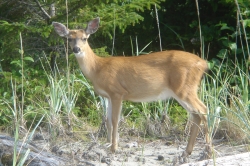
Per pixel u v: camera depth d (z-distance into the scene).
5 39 13.58
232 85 14.60
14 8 14.34
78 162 9.77
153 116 13.49
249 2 14.80
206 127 10.45
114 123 11.20
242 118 9.99
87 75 11.60
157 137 12.34
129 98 11.52
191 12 16.75
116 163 10.16
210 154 10.02
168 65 11.14
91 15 13.69
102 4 13.84
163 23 16.64
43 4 14.12
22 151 9.30
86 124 12.77
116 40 16.92
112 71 11.41
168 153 11.02
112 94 11.41
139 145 11.72
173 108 13.84
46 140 11.61
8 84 13.48
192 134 10.50
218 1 16.03
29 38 14.20
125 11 13.71
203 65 11.13
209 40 15.64
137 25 16.98
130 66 11.38
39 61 14.23
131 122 13.38
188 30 16.84
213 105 11.64
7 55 14.01
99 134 12.20
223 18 16.06
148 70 11.27
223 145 11.52
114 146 10.95
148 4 13.80
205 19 16.70
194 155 10.74
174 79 11.01
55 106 12.23
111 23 13.49
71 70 14.12
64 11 13.86
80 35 11.52
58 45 14.25
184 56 11.12
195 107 10.81
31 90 13.24
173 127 12.77
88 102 13.84
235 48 14.47
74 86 13.52
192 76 10.98
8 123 12.77
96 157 10.31
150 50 16.92
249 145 10.90
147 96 11.45
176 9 17.19
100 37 16.64
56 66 13.41
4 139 10.05
